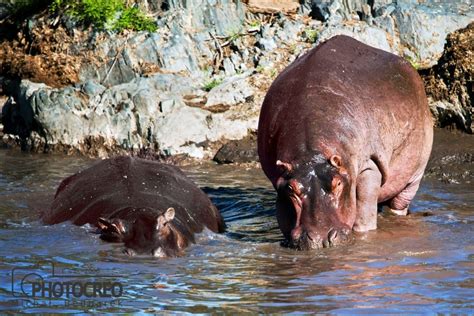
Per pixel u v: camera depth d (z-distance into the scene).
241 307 28.42
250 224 41.84
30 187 48.38
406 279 31.42
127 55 62.69
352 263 33.56
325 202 34.38
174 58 62.47
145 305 28.66
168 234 35.81
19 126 61.53
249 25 65.81
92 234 37.78
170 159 55.44
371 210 38.66
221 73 62.50
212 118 57.59
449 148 52.59
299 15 66.44
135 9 64.81
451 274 31.98
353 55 40.78
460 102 56.41
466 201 45.03
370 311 27.91
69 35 65.19
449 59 57.44
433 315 27.44
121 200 39.53
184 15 64.94
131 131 57.47
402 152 40.81
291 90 38.84
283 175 35.00
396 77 40.81
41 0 68.81
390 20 64.00
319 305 28.55
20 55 66.25
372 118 38.75
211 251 35.81
